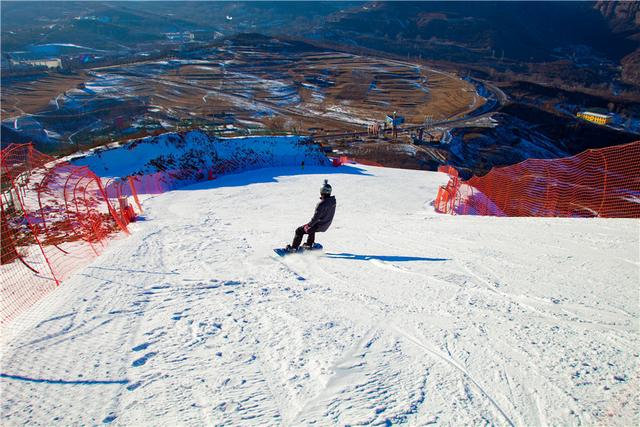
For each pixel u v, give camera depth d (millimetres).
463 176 65625
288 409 2582
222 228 11688
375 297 4809
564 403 2492
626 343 3287
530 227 9203
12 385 2959
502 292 4777
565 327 3658
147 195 24062
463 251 7215
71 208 14656
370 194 27375
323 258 7223
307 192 26672
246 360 3254
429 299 4656
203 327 3945
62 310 4469
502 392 2650
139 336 3764
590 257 6133
